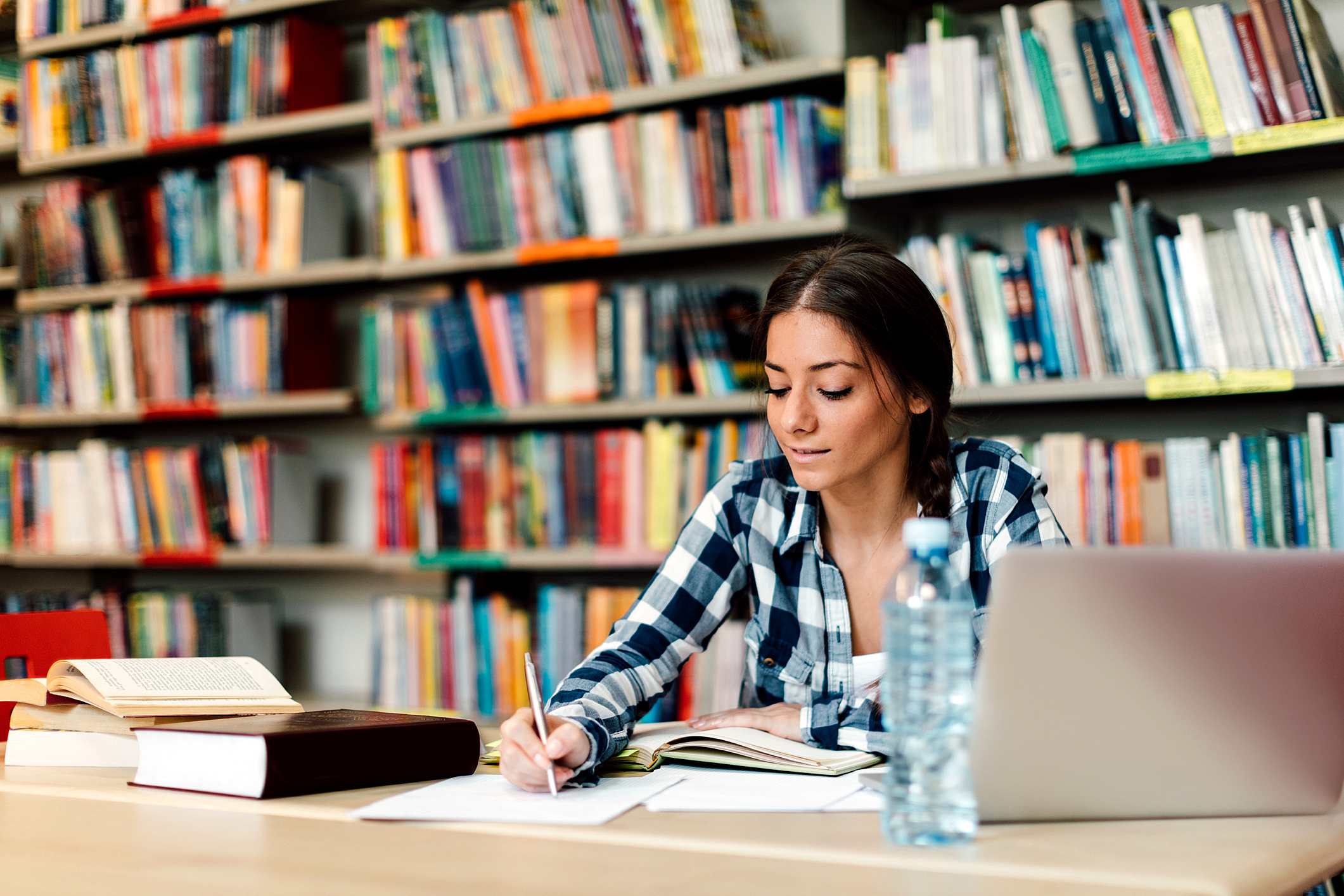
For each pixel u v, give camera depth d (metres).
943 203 2.50
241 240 3.07
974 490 1.30
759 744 1.09
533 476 2.70
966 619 0.83
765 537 1.34
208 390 3.11
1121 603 0.77
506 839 0.81
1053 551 0.75
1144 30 2.07
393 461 2.86
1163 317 2.07
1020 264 2.19
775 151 2.41
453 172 2.77
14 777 1.08
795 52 2.71
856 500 1.30
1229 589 0.79
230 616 3.06
